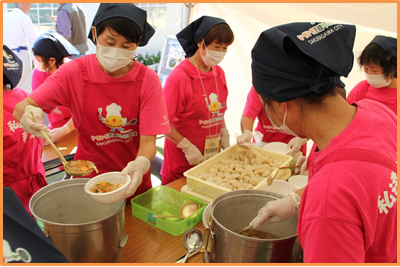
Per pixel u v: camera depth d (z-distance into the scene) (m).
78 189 1.37
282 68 0.82
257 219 1.18
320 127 0.85
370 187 0.75
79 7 5.11
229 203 1.31
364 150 0.78
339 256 0.71
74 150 2.92
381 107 0.97
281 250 1.00
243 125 2.61
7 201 0.76
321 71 0.80
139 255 1.30
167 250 1.34
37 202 1.23
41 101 1.57
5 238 0.71
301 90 0.81
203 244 1.28
